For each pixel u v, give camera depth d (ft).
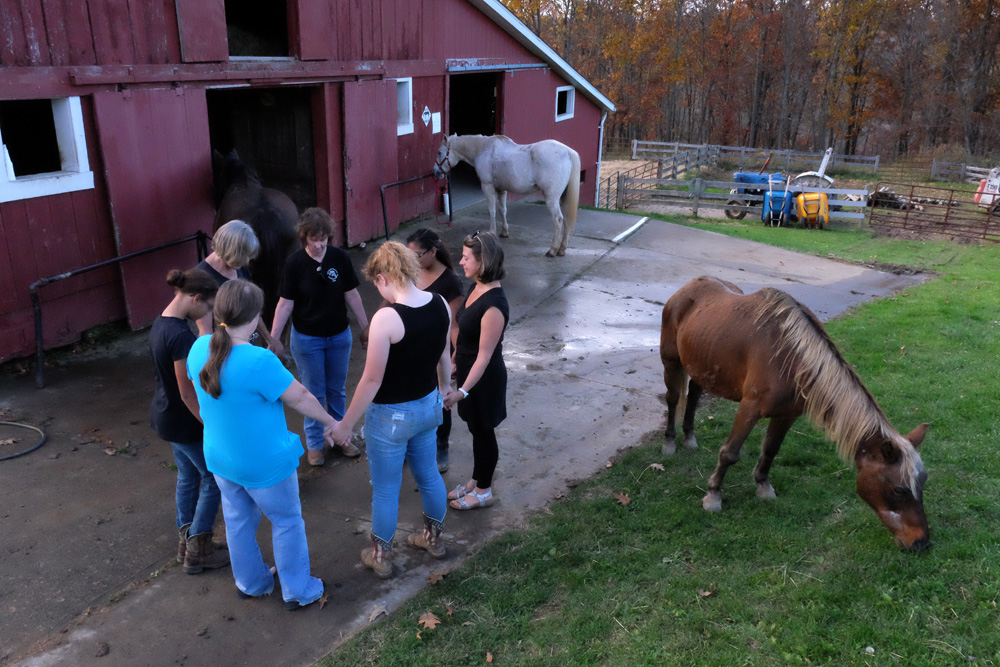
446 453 14.67
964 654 9.28
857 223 57.82
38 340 18.02
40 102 22.99
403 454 10.43
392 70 32.71
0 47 16.99
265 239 17.54
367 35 30.55
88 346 20.51
